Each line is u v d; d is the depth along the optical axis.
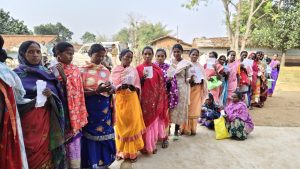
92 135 3.78
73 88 3.33
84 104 3.48
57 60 3.40
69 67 3.39
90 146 3.81
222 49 31.38
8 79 2.55
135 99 4.41
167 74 5.31
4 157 2.60
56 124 3.06
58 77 3.27
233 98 5.91
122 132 4.41
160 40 40.19
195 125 6.02
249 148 5.28
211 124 6.43
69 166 3.46
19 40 34.75
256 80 8.79
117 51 18.11
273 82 11.59
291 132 6.33
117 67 4.39
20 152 2.66
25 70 2.93
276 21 25.17
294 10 24.84
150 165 4.45
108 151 3.97
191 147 5.31
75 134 3.43
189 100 5.54
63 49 3.32
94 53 3.72
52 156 3.13
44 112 2.97
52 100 3.01
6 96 2.55
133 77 4.36
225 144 5.50
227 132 5.82
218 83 6.70
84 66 3.74
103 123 3.82
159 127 5.07
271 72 11.47
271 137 5.96
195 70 5.70
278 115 8.05
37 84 2.86
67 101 3.29
